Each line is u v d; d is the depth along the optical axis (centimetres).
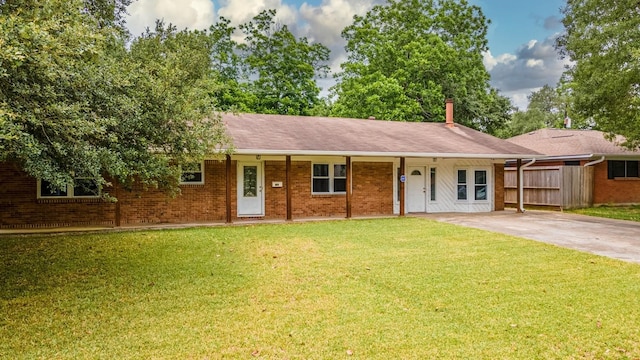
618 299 594
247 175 1427
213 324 504
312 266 782
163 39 1750
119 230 1168
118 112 622
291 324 504
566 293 621
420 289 639
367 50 2909
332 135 1564
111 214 1280
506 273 731
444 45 2633
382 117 2561
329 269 760
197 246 960
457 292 625
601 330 486
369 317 526
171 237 1069
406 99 2581
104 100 609
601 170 1883
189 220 1348
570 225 1298
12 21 455
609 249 930
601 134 2162
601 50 1493
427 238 1066
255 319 520
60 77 542
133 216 1289
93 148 573
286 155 1364
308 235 1109
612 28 1397
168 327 495
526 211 1739
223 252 900
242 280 689
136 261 819
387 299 595
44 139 543
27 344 450
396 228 1229
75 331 485
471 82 2781
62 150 532
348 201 1450
